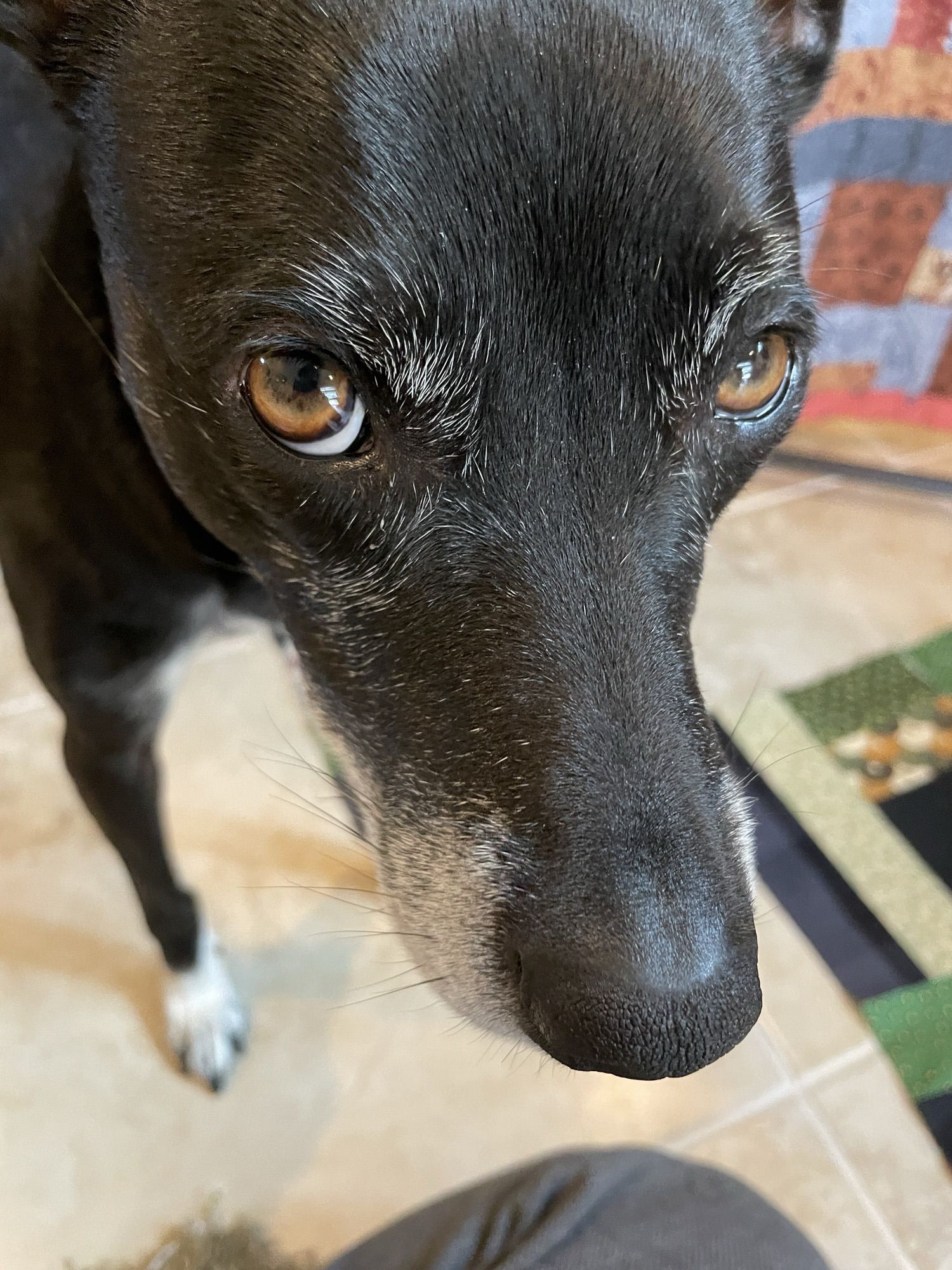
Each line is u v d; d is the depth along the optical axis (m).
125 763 0.26
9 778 0.39
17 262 0.21
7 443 0.22
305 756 0.39
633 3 0.17
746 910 0.17
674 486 0.18
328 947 0.36
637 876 0.16
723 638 0.45
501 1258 0.25
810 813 0.40
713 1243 0.25
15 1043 0.33
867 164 0.44
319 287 0.16
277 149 0.16
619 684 0.17
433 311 0.16
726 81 0.17
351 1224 0.31
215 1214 0.31
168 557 0.23
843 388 0.53
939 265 0.47
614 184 0.16
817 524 0.50
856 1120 0.33
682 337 0.16
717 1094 0.33
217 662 0.42
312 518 0.18
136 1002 0.34
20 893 0.36
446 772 0.17
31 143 0.21
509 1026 0.17
